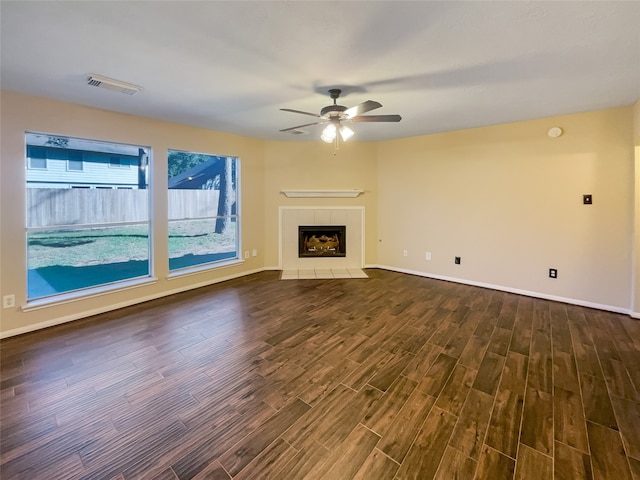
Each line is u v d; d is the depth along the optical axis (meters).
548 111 3.86
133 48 2.28
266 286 4.90
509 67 2.59
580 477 1.57
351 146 5.86
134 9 1.81
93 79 2.78
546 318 3.63
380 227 6.00
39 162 3.69
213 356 2.76
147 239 4.39
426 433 1.87
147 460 1.67
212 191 5.53
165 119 4.21
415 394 2.24
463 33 2.07
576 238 4.04
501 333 3.24
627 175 3.69
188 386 2.33
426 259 5.45
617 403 2.14
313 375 2.48
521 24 1.96
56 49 2.29
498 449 1.75
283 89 3.08
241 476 1.58
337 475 1.58
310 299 4.29
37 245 4.18
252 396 2.21
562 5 1.77
